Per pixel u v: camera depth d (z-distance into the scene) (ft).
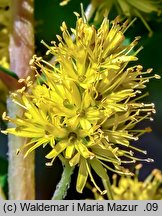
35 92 0.23
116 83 0.23
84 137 0.24
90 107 0.23
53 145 0.23
